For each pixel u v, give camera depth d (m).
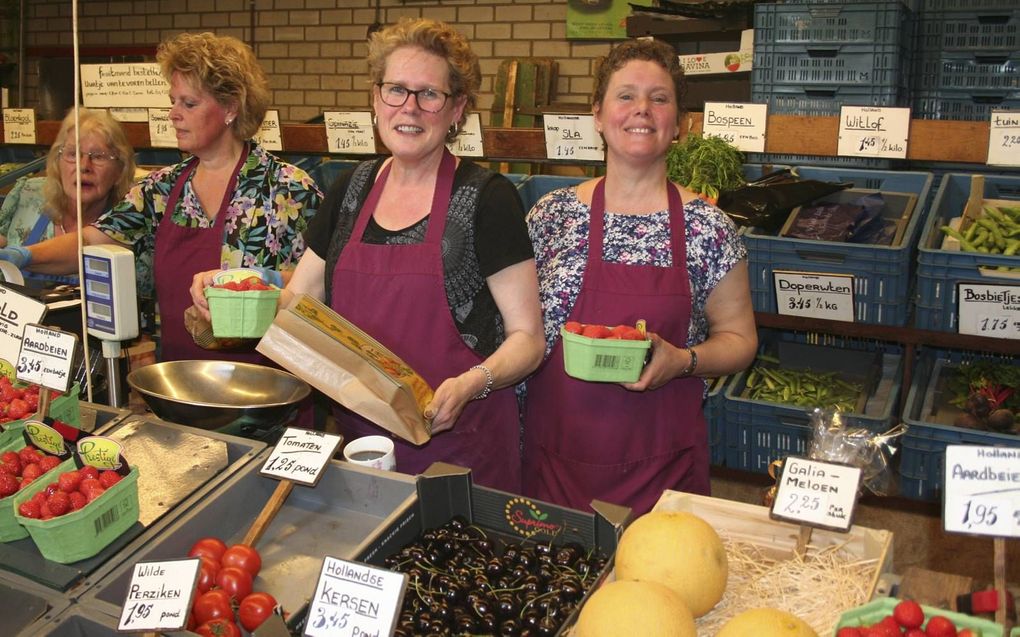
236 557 1.60
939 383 3.52
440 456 2.10
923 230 3.34
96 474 1.60
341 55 6.42
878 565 1.47
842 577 1.46
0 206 4.08
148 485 1.76
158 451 1.87
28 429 1.72
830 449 1.67
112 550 1.57
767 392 3.53
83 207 3.16
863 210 3.43
